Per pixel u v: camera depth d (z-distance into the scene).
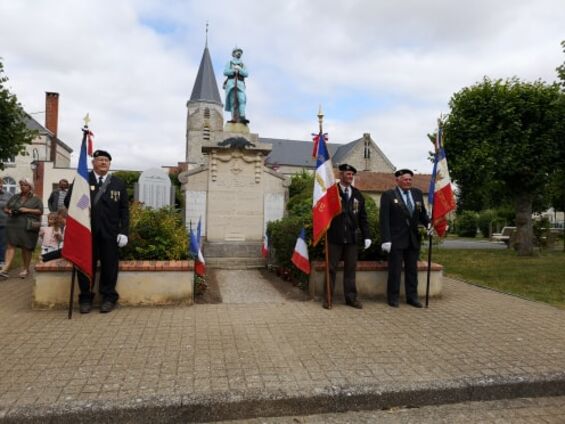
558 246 19.62
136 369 3.57
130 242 6.09
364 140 58.12
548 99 13.00
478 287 7.95
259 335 4.58
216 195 10.30
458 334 4.78
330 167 6.01
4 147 11.89
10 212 7.78
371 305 6.17
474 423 3.09
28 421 2.82
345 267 6.14
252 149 10.38
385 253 6.93
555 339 4.64
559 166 13.06
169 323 4.97
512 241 18.86
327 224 5.84
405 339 4.56
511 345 4.41
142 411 2.95
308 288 6.73
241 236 10.35
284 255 7.86
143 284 5.80
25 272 7.96
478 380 3.49
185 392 3.15
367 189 41.66
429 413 3.22
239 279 8.05
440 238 7.84
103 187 5.46
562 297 7.09
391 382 3.42
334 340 4.47
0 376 3.39
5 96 11.45
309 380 3.42
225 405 3.06
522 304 6.43
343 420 3.09
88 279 5.38
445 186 6.30
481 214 40.59
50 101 38.50
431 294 6.74
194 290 6.36
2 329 4.64
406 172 6.35
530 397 3.52
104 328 4.72
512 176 13.80
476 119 13.66
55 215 7.17
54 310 5.48
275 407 3.13
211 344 4.25
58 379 3.35
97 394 3.10
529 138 13.09
